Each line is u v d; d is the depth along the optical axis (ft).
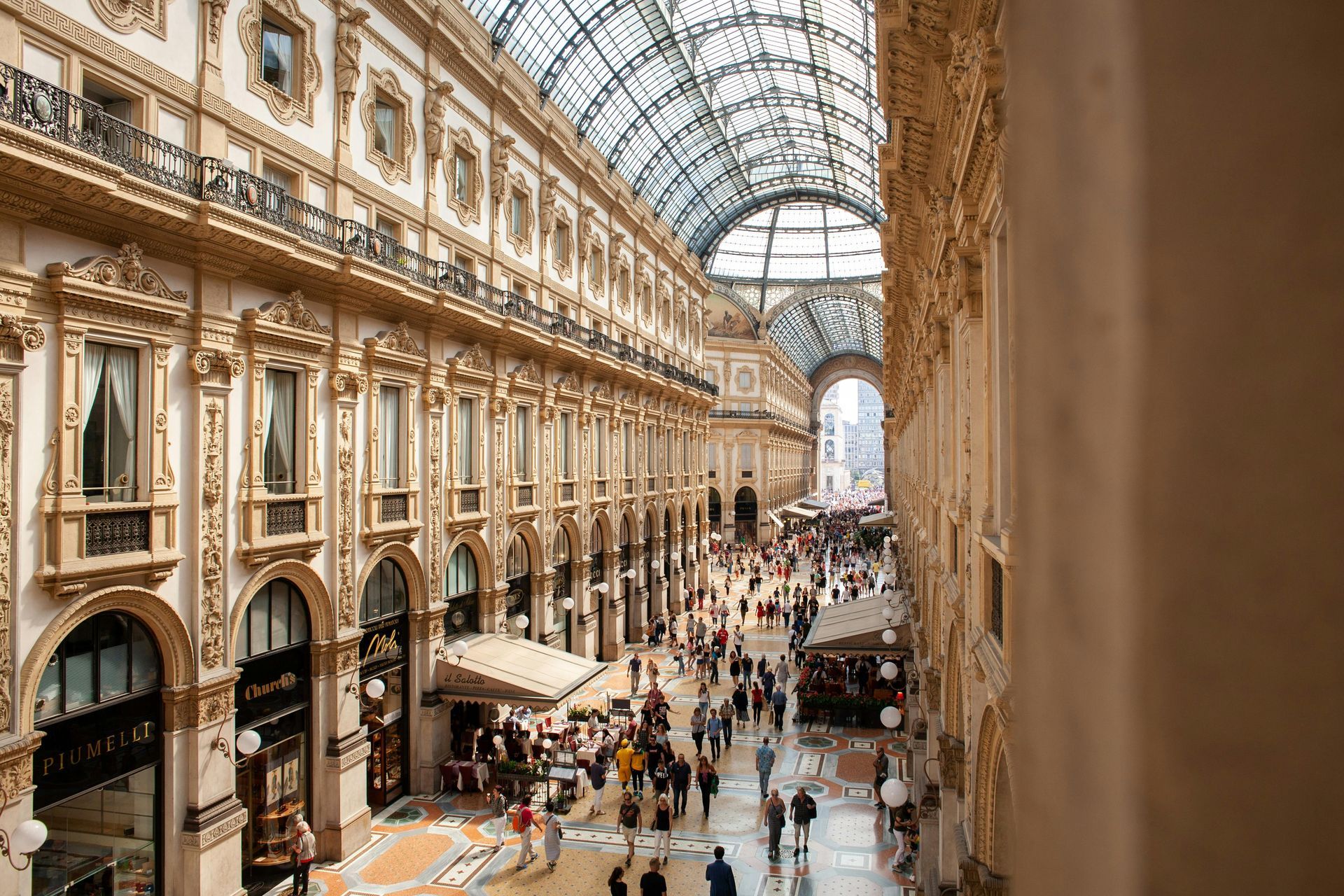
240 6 46.98
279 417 49.98
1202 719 1.89
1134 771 1.93
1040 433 2.41
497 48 78.84
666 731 70.79
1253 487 1.90
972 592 33.24
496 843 54.65
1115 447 2.00
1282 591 1.88
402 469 61.05
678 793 60.85
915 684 68.13
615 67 107.86
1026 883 2.48
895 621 75.20
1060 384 2.27
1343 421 1.87
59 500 36.06
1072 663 2.18
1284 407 1.90
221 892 43.06
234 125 46.19
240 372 45.80
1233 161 1.94
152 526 40.40
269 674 48.96
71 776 37.29
